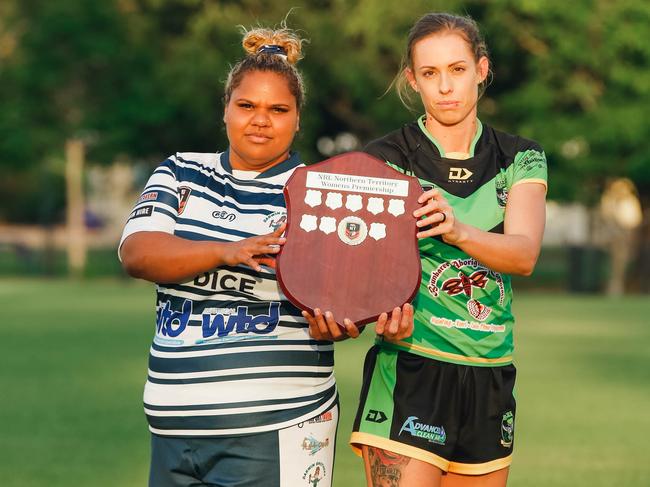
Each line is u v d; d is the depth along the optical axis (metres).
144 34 26.02
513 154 3.80
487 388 3.78
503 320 3.82
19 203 51.59
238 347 3.47
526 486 5.88
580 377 10.11
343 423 7.72
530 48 23.91
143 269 3.49
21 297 20.44
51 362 10.93
